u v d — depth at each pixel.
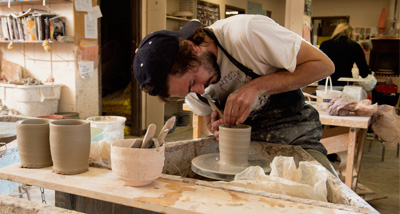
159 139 0.84
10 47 3.82
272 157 1.38
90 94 3.96
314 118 1.51
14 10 4.04
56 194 0.98
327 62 1.19
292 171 0.90
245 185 0.83
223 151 1.19
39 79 4.02
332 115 2.62
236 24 1.19
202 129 2.95
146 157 0.77
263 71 1.24
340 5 9.86
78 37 3.71
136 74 1.01
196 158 1.26
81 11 3.70
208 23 6.35
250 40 1.15
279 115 1.46
